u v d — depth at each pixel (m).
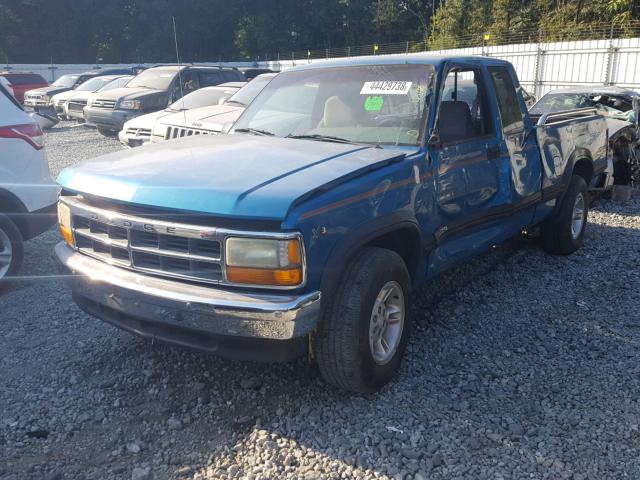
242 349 3.17
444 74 4.36
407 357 4.19
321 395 3.70
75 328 4.63
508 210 5.02
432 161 4.02
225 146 4.07
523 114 5.36
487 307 5.11
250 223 3.07
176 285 3.20
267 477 2.98
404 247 3.98
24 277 5.66
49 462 3.09
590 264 6.25
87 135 16.67
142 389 3.78
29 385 3.81
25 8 50.34
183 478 2.99
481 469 3.04
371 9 54.69
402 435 3.30
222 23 51.75
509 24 35.50
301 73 5.04
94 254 3.56
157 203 3.19
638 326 4.74
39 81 26.77
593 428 3.39
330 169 3.44
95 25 52.25
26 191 5.47
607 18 29.09
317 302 3.10
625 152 9.17
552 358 4.22
